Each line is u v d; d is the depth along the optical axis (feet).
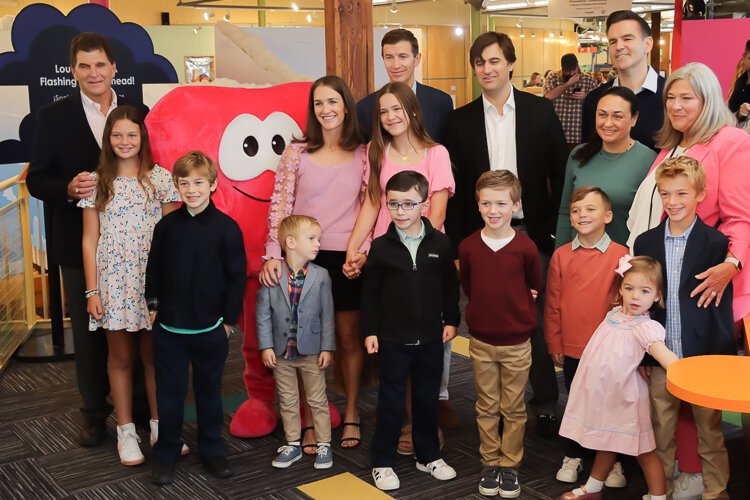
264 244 11.39
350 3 13.01
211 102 11.13
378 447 10.34
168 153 10.88
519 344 10.05
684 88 9.48
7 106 14.73
